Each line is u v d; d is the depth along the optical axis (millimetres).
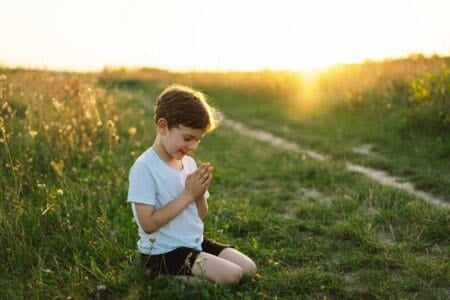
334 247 3887
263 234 4195
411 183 5668
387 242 3926
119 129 8156
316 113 11891
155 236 3115
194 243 3164
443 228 3973
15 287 3219
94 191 4668
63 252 3621
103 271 3348
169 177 3090
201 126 2938
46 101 6648
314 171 6305
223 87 19922
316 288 3207
